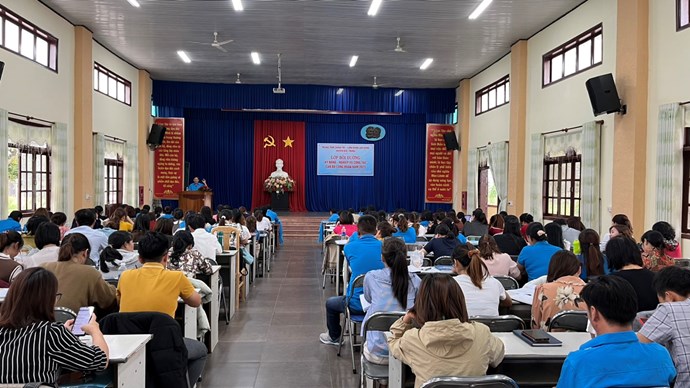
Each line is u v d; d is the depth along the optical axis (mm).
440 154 15883
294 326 5699
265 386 3980
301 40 10906
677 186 6520
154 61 12977
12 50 7879
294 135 18281
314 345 5012
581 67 8820
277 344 5039
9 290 2184
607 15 7926
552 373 2814
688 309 2314
